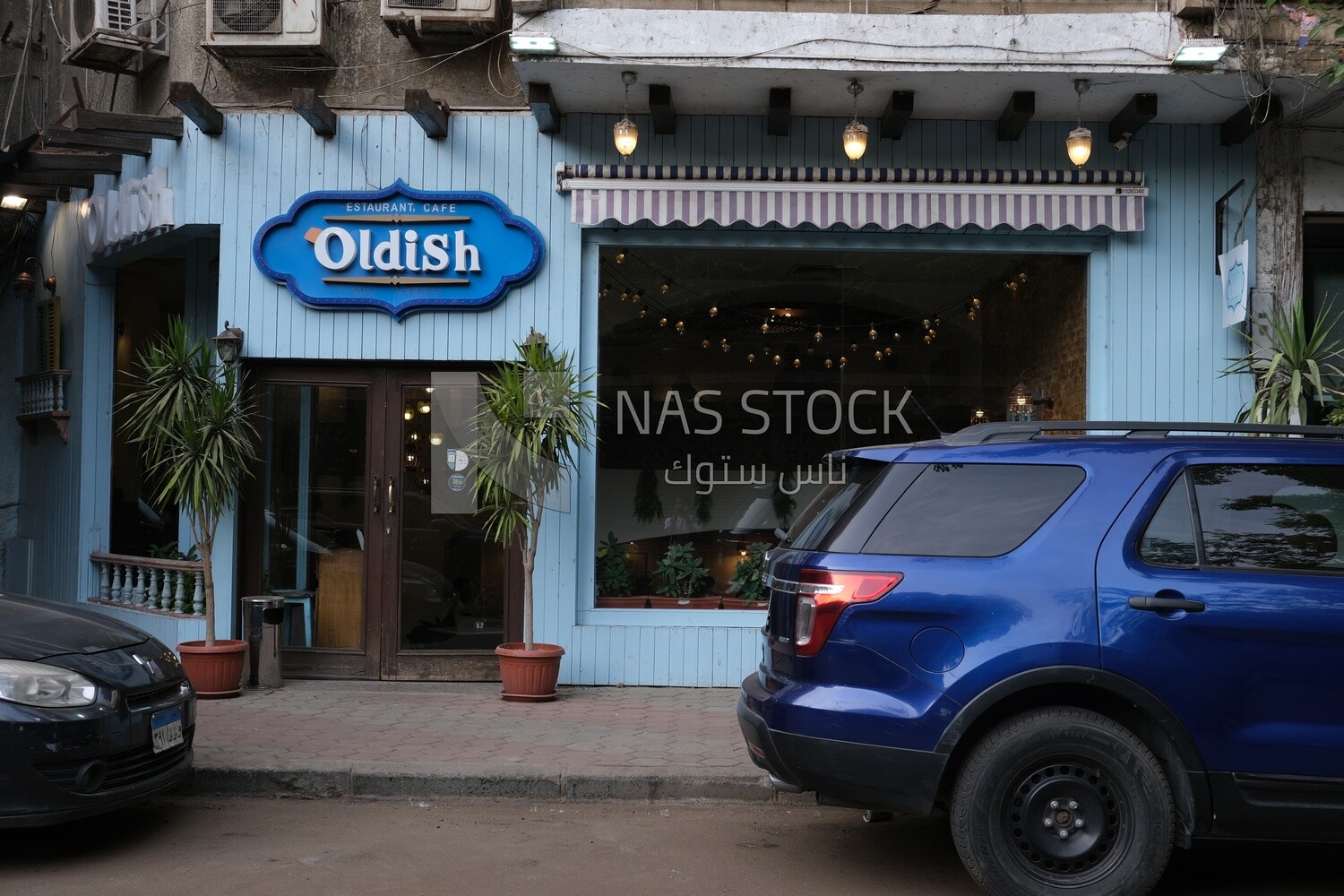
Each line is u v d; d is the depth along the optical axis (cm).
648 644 916
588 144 927
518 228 918
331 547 938
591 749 694
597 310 940
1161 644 444
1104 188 889
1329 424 898
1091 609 448
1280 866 529
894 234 939
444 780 634
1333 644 441
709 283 952
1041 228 934
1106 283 933
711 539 945
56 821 492
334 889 477
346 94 933
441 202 921
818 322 955
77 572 1073
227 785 633
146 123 916
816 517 513
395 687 899
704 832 575
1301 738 440
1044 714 447
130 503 1206
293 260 920
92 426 1086
